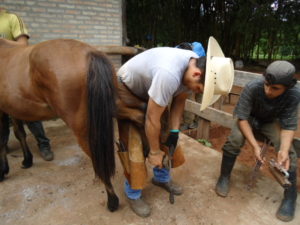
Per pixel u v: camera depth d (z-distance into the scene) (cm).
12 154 268
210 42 131
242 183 214
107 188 165
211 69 122
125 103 155
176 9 908
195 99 339
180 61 124
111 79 136
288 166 156
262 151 191
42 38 383
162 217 175
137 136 157
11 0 346
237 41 1034
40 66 144
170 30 913
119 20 443
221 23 995
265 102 166
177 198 195
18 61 163
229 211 181
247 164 260
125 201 193
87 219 174
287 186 153
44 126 344
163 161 171
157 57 129
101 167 143
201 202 191
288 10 864
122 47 397
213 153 267
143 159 158
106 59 139
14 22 230
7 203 191
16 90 163
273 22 850
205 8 984
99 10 418
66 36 402
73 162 252
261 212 180
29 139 303
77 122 148
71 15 396
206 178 222
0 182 216
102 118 133
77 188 209
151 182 215
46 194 201
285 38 954
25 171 235
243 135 182
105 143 137
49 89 146
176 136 160
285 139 164
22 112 172
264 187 208
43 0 367
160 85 119
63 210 183
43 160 255
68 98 141
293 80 146
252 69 939
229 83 125
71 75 138
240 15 845
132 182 157
